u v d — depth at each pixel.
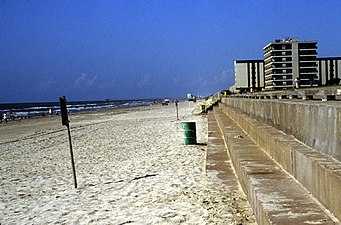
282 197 4.66
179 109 67.69
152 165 11.70
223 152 11.95
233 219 5.81
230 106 27.81
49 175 11.52
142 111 69.56
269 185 5.34
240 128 14.67
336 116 4.61
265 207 4.26
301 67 98.81
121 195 8.27
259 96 20.45
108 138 21.97
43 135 27.48
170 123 30.78
